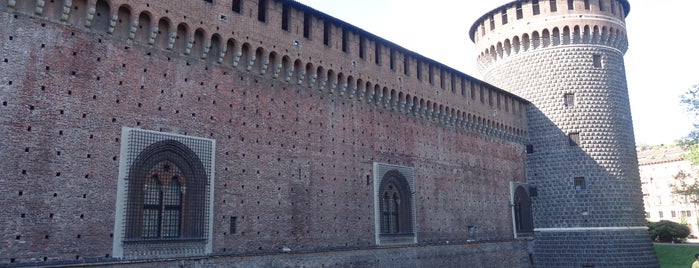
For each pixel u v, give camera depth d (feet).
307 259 105.29
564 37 176.96
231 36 98.22
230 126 96.99
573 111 173.68
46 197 74.08
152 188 85.10
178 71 91.30
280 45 106.42
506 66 186.60
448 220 143.13
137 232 81.71
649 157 464.24
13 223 71.00
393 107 132.26
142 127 85.05
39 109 75.20
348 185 117.08
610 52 179.63
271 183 101.60
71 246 75.25
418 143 138.62
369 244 118.93
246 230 95.81
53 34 78.18
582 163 170.71
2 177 70.85
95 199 78.28
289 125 107.24
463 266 144.87
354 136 120.98
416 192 135.03
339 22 119.14
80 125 78.59
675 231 244.22
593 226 166.91
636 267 165.68
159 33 89.56
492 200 160.97
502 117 170.30
